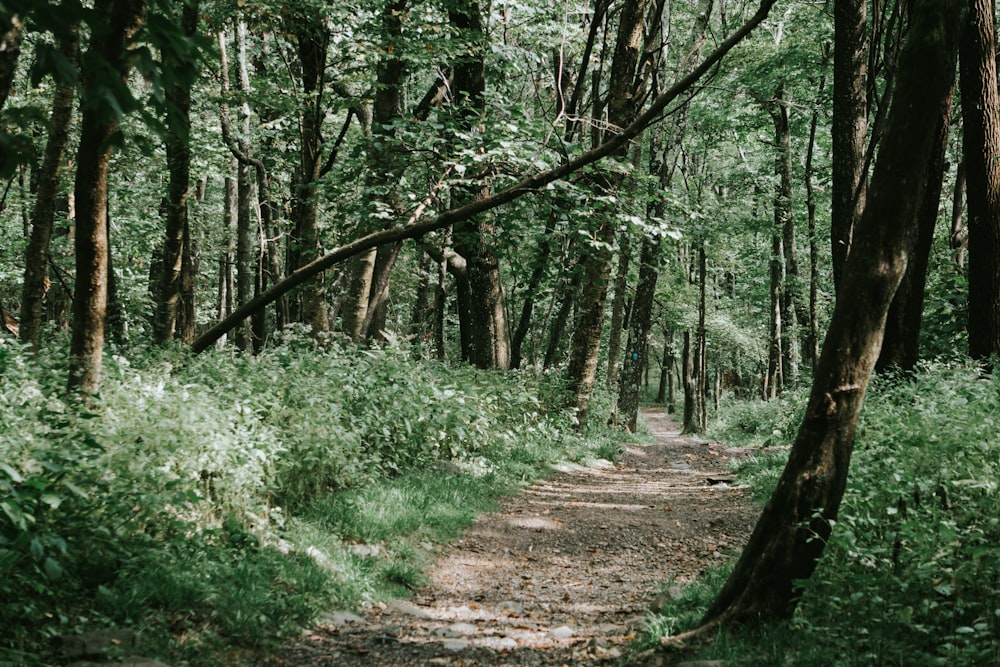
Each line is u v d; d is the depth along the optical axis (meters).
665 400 57.66
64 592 4.80
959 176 15.77
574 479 14.27
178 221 12.02
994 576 4.65
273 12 13.01
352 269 16.06
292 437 8.09
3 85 4.86
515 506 11.25
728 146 33.12
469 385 13.76
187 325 16.52
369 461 9.86
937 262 15.45
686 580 7.50
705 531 9.95
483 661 5.32
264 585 5.88
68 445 5.37
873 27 9.37
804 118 26.00
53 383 6.82
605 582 7.91
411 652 5.43
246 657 4.98
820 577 5.25
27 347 8.41
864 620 4.73
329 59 16.86
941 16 4.66
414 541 8.41
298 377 9.90
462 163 10.66
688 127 28.89
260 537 6.63
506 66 18.42
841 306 5.05
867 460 6.97
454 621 6.38
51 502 4.53
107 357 7.86
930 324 14.97
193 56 2.68
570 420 17.80
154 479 5.78
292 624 5.62
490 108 12.03
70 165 16.83
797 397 18.48
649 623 5.75
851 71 12.03
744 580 5.14
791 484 5.06
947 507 5.43
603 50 19.39
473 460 12.63
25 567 4.67
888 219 4.91
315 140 14.91
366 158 12.52
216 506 6.58
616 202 11.31
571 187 10.55
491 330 17.72
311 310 15.41
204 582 5.46
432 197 10.37
